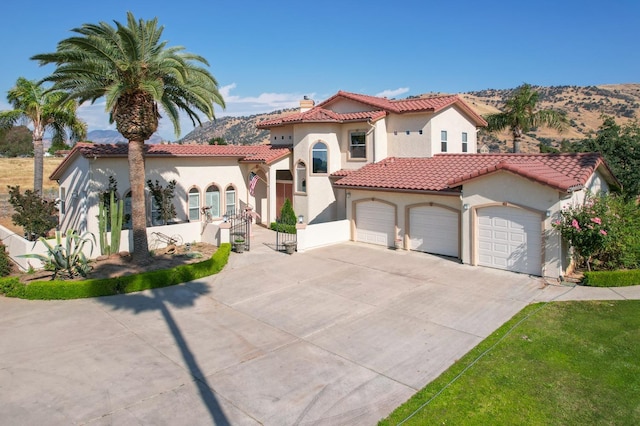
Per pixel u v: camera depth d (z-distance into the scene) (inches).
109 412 328.5
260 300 586.9
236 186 1185.4
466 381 362.9
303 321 510.0
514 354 410.0
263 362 408.5
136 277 628.4
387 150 1061.8
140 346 446.6
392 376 378.0
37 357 421.7
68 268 660.1
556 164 757.9
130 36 674.8
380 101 1122.7
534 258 658.8
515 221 676.7
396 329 480.1
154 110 761.6
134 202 753.0
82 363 408.8
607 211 637.3
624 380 360.5
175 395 352.2
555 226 622.2
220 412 327.3
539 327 471.5
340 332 475.8
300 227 858.1
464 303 555.8
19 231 1120.2
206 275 698.2
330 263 768.3
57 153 1093.8
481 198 708.7
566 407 323.9
